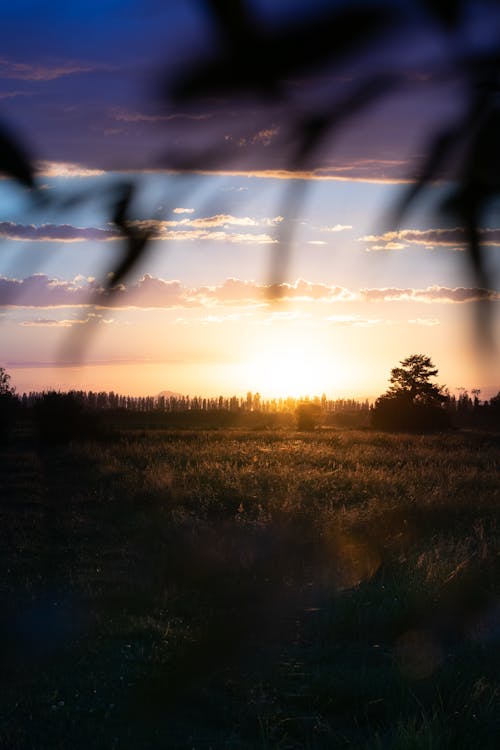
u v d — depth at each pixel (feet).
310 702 25.25
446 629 31.22
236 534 47.62
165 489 69.97
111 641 30.89
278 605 32.81
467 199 2.73
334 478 77.77
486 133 2.70
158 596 35.94
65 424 112.27
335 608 32.32
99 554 49.26
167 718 24.04
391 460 98.58
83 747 22.63
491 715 23.21
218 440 131.44
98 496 72.18
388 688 25.82
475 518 53.67
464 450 103.35
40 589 40.11
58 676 27.63
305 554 42.32
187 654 14.29
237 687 25.30
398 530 49.73
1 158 2.87
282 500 64.95
